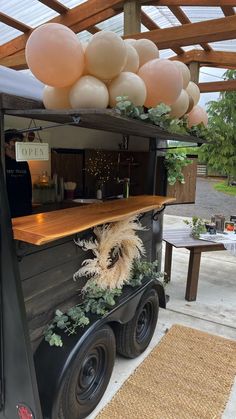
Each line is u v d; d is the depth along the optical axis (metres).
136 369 2.29
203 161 12.13
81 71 1.45
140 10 3.73
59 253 1.79
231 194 12.14
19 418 1.53
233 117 11.05
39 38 1.35
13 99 1.52
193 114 2.46
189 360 2.41
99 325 1.81
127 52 1.53
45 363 1.60
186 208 9.48
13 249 1.34
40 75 1.43
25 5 3.63
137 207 2.30
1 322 1.43
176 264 4.68
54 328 1.75
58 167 3.24
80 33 4.34
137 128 1.87
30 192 2.61
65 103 1.55
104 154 3.58
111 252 2.17
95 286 2.00
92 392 1.88
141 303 2.31
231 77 10.12
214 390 2.10
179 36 3.60
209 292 3.72
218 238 3.60
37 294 1.66
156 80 1.68
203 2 3.54
